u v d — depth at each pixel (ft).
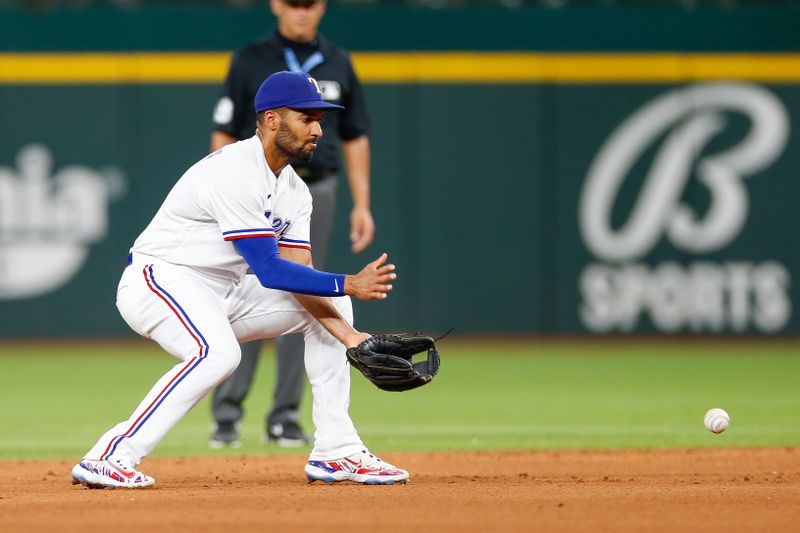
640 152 171.63
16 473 66.44
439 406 109.50
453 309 170.60
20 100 166.30
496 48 169.99
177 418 56.08
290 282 54.13
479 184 170.30
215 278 57.00
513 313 171.63
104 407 109.29
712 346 169.17
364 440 85.20
